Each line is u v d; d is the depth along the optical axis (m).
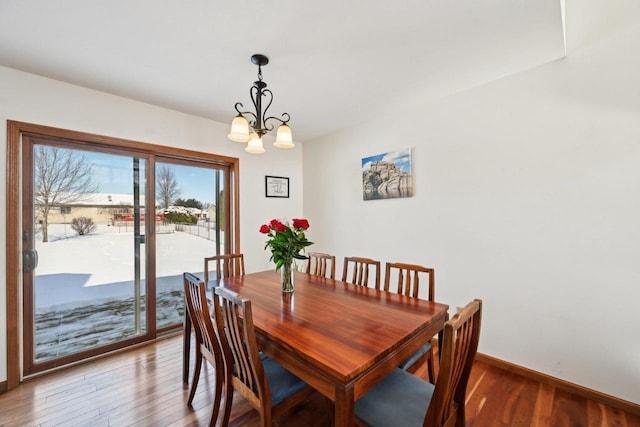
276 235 2.01
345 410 1.01
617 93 1.77
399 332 1.34
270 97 2.57
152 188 2.80
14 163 2.05
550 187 2.03
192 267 3.13
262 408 1.26
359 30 1.65
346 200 3.50
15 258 2.05
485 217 2.35
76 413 1.77
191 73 2.14
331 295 1.94
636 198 1.72
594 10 1.79
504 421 1.71
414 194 2.82
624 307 1.77
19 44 1.77
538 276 2.09
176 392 1.98
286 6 1.45
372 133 3.21
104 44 1.77
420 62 2.01
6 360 2.00
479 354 2.40
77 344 2.40
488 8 1.48
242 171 3.46
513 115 2.19
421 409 1.20
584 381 1.91
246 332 1.22
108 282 2.57
